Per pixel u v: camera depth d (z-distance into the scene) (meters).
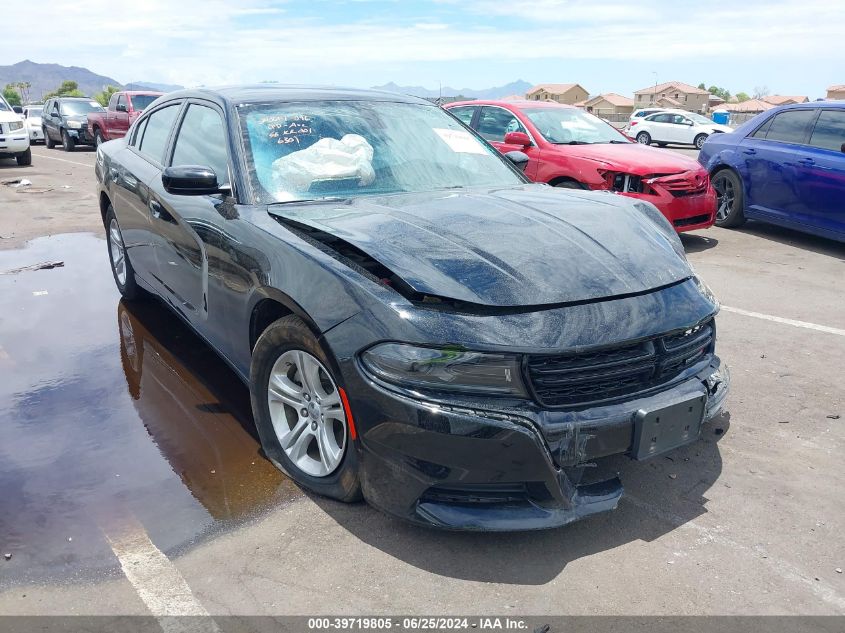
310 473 2.88
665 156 7.57
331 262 2.68
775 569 2.48
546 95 129.88
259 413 3.07
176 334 4.85
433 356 2.34
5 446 3.35
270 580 2.42
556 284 2.55
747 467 3.16
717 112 33.66
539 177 7.81
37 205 10.22
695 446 3.34
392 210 3.09
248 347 3.20
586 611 2.27
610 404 2.48
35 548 2.60
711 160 8.74
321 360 2.64
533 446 2.34
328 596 2.34
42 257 7.11
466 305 2.43
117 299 5.65
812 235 8.38
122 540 2.64
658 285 2.73
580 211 3.18
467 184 3.74
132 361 4.38
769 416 3.66
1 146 15.16
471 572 2.46
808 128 7.68
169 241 3.96
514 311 2.43
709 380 2.79
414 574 2.45
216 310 3.43
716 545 2.61
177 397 3.88
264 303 2.99
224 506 2.86
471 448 2.33
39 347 4.61
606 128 8.58
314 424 2.87
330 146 3.56
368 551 2.56
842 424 3.57
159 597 2.34
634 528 2.71
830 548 2.60
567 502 2.43
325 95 3.96
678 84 119.38
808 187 7.50
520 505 2.43
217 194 3.36
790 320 5.22
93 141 20.20
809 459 3.23
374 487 2.54
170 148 4.24
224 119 3.63
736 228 8.76
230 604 2.30
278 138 3.53
